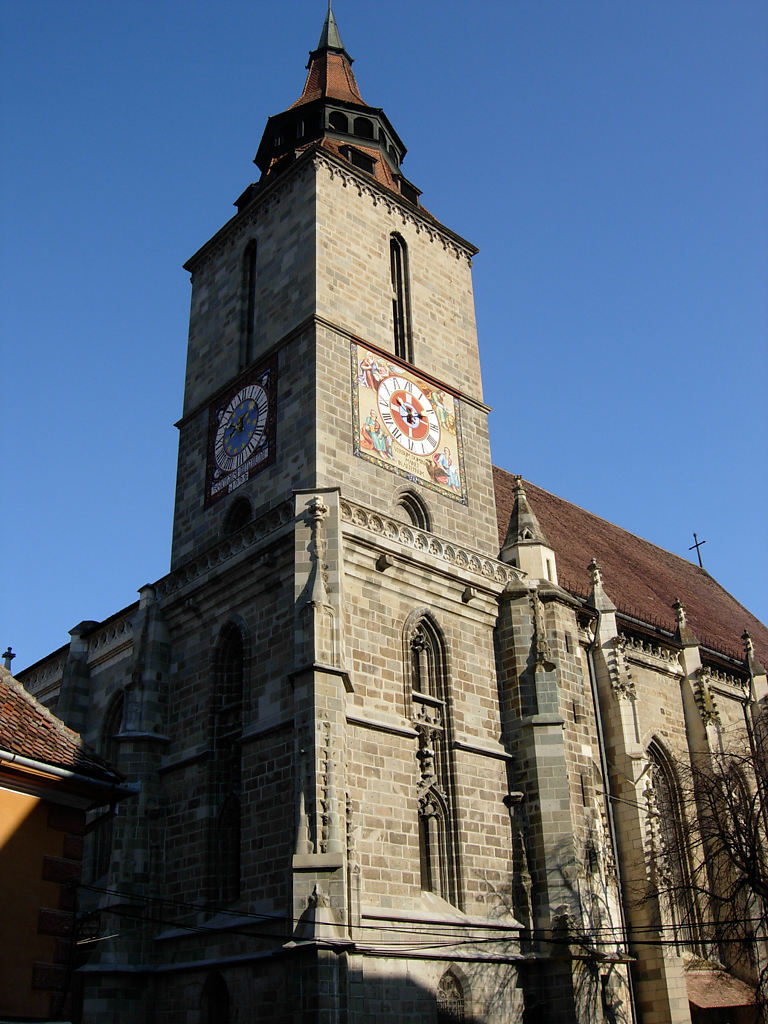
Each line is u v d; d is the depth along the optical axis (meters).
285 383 46.53
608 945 40.75
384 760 38.84
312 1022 31.11
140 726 43.81
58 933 26.78
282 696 38.66
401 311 52.38
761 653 70.50
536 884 41.22
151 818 42.16
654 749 51.69
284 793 36.78
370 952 34.19
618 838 45.59
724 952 48.56
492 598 46.22
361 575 41.09
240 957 35.47
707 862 42.97
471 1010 37.16
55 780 27.56
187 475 51.12
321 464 43.09
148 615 46.22
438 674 42.94
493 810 41.88
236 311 52.88
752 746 46.44
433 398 50.41
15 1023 25.19
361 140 57.53
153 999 38.81
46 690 56.56
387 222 53.44
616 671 48.16
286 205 52.03
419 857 38.72
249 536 43.06
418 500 46.84
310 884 33.19
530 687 44.44
